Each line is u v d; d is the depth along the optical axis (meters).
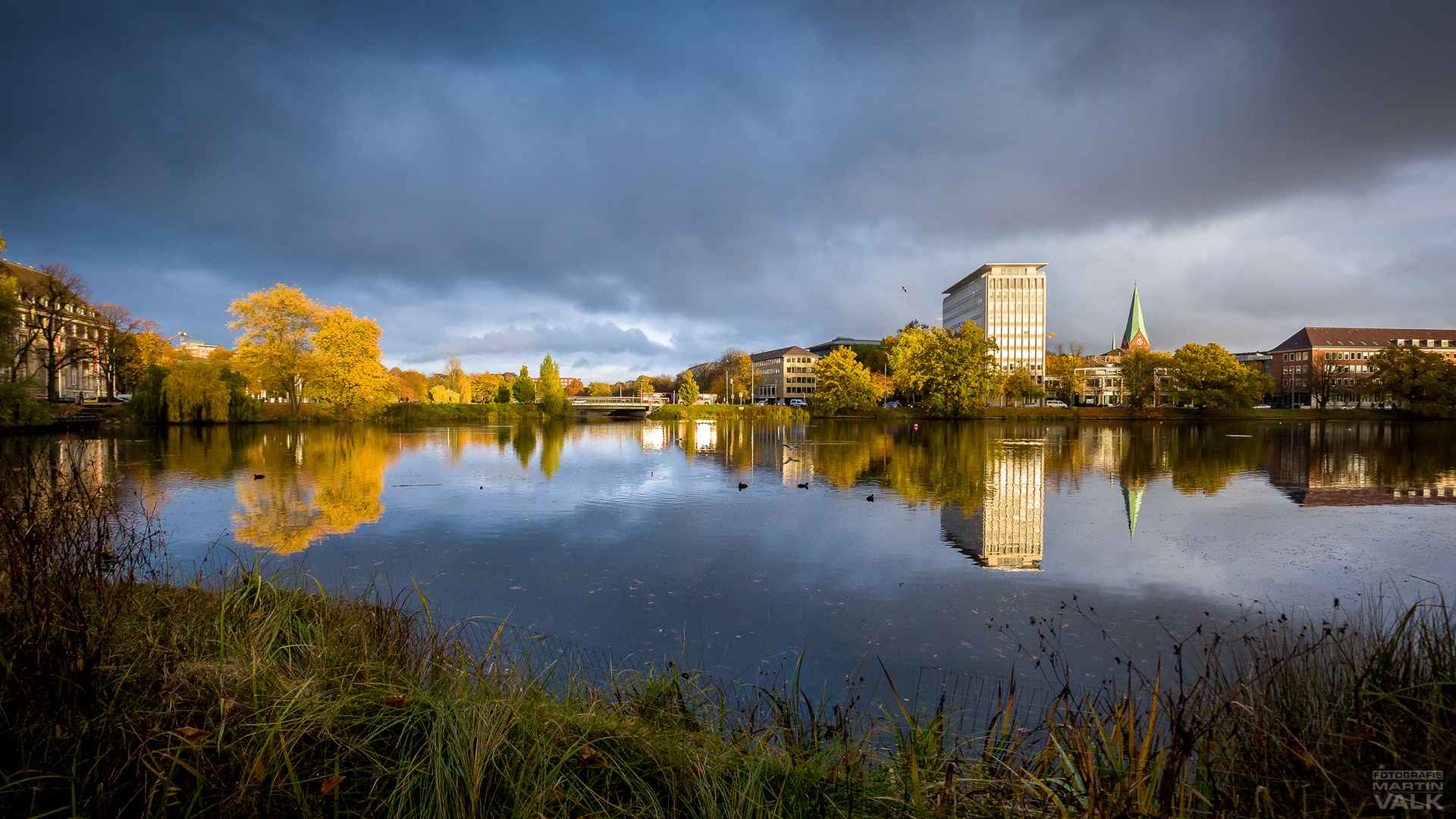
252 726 3.39
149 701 3.54
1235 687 4.66
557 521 17.41
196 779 3.15
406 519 17.44
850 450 40.22
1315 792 3.38
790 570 12.67
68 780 3.06
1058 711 5.50
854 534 15.98
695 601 10.73
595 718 4.35
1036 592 11.35
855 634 9.28
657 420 86.38
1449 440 48.66
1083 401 130.62
